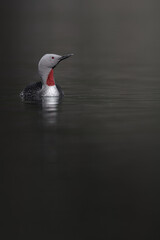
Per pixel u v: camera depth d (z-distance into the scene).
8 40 39.72
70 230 7.16
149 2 83.75
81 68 25.67
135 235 7.02
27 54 31.55
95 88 18.97
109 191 8.31
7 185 8.55
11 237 7.01
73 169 9.26
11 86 19.50
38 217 7.50
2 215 7.57
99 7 76.88
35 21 56.03
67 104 15.59
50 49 34.12
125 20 56.94
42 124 12.75
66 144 10.85
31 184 8.57
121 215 7.54
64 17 61.22
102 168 9.31
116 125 12.63
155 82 20.36
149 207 7.77
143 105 15.40
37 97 16.62
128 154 10.12
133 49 34.16
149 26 50.12
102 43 37.75
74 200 7.96
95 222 7.36
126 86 19.38
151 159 9.80
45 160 9.77
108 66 26.28
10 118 13.49
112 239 6.96
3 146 10.72
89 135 11.62
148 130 12.09
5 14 64.56
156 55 30.77
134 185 8.52
